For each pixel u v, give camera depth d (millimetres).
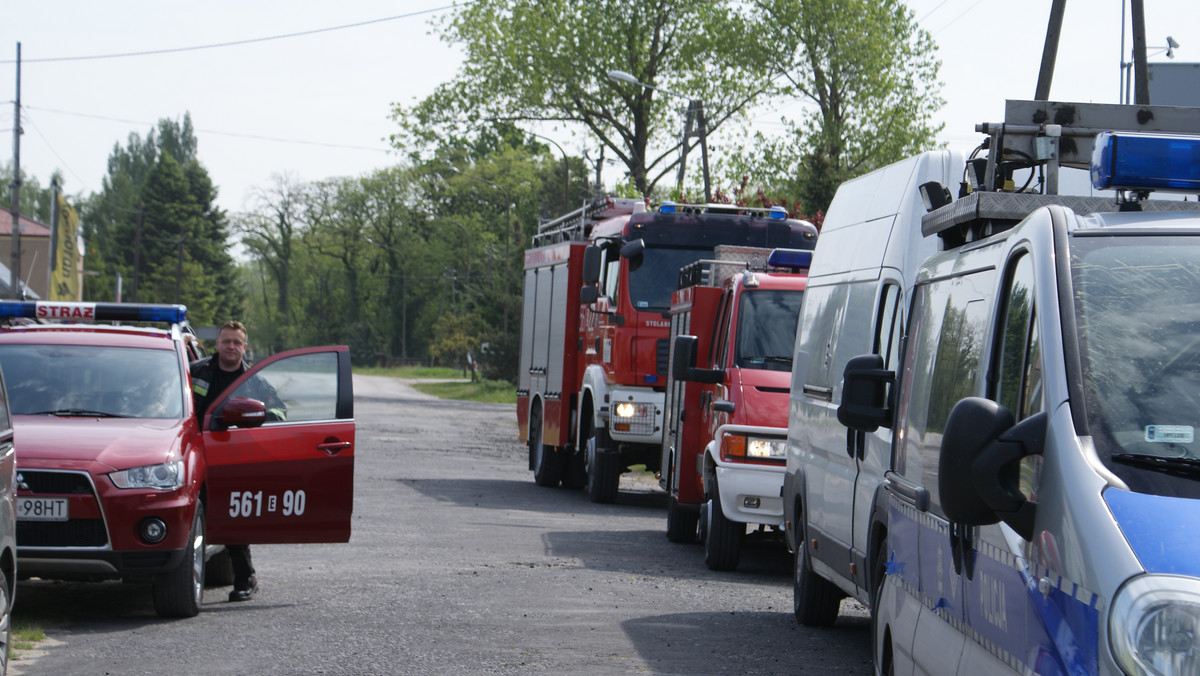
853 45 55031
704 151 54250
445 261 156000
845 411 8227
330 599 13977
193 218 154625
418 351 171000
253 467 13492
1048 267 5418
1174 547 4211
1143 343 5047
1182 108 8297
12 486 9469
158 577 12531
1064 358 5039
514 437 47719
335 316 165375
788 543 13898
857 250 12102
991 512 4926
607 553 18328
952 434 4918
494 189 141250
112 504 12047
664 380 24609
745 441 16391
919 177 10742
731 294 18078
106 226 177875
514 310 89938
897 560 7574
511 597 14219
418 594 14320
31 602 13648
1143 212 5812
